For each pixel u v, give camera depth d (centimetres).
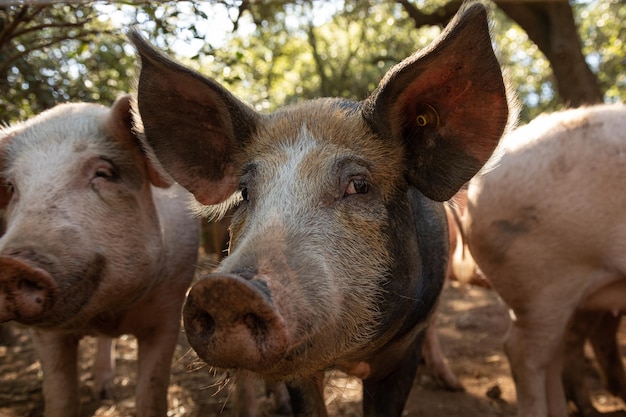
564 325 99
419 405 126
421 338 90
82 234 81
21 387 132
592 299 99
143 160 92
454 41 61
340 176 66
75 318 82
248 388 117
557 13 197
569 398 120
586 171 94
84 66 149
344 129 70
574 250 95
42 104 137
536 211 96
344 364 81
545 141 98
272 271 55
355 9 346
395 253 70
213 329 52
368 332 67
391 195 71
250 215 65
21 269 71
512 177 98
